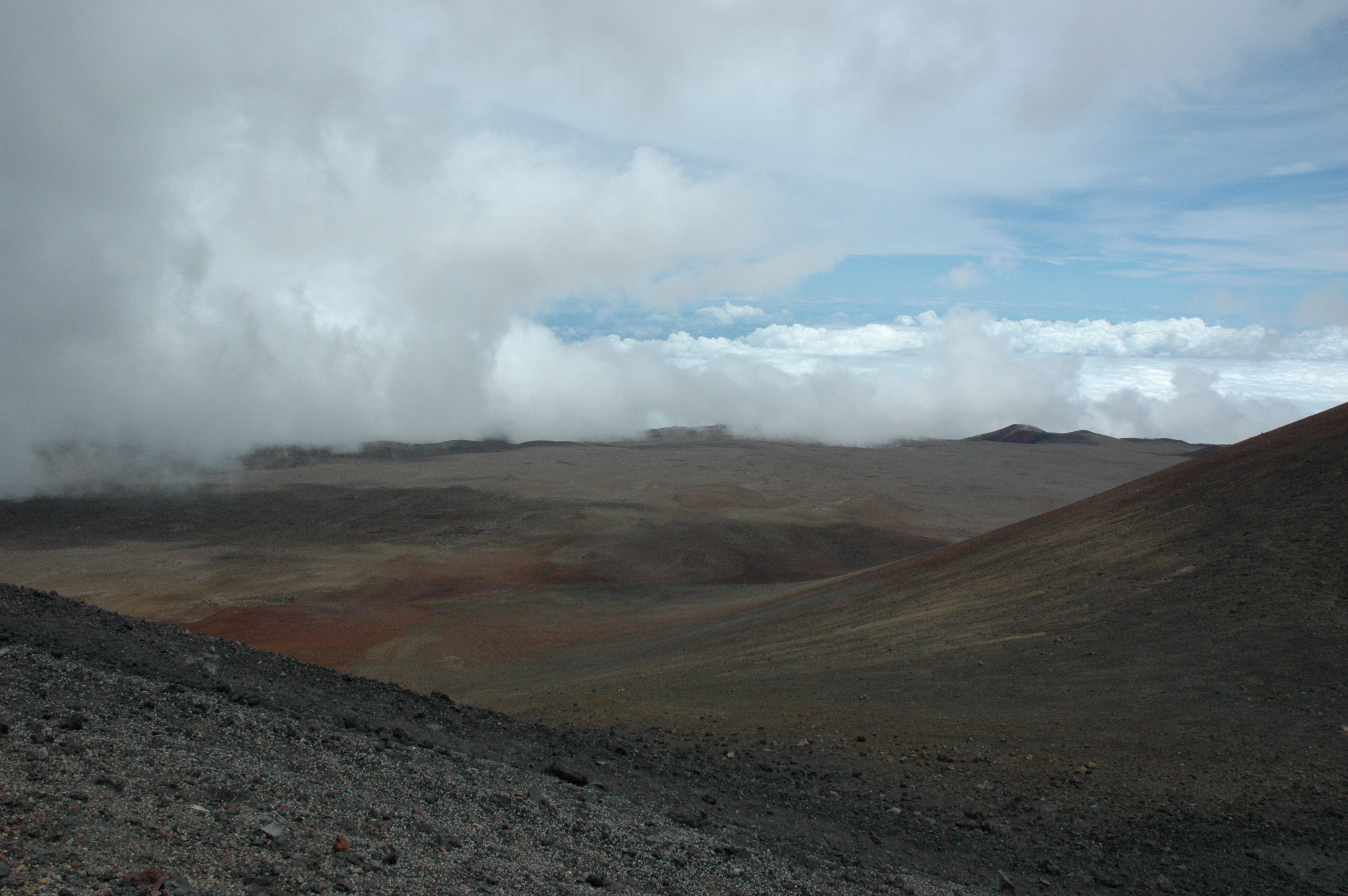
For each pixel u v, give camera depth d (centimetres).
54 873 542
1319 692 1738
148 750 833
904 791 1566
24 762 716
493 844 846
